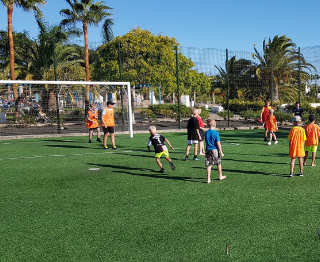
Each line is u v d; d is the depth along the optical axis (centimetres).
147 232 448
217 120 2589
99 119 2272
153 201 590
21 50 2880
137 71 2550
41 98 2547
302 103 2552
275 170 846
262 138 1549
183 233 443
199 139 1009
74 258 376
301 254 378
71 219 504
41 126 2256
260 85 3284
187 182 732
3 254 388
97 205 572
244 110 2962
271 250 388
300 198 595
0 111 2259
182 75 2780
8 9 2305
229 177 774
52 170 884
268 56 3069
